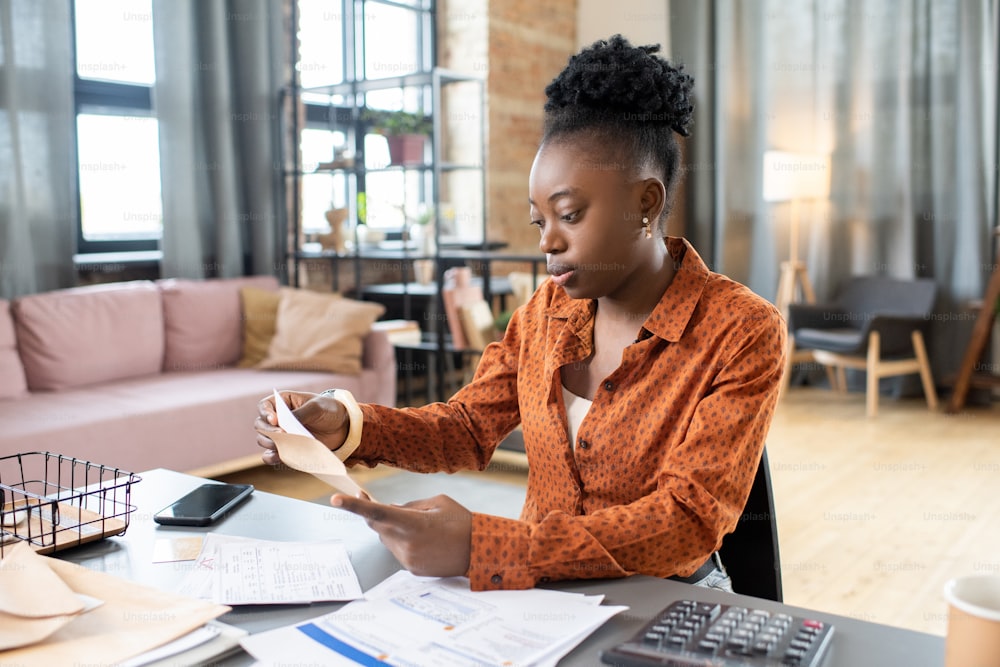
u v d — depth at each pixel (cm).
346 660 81
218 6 452
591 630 87
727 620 85
